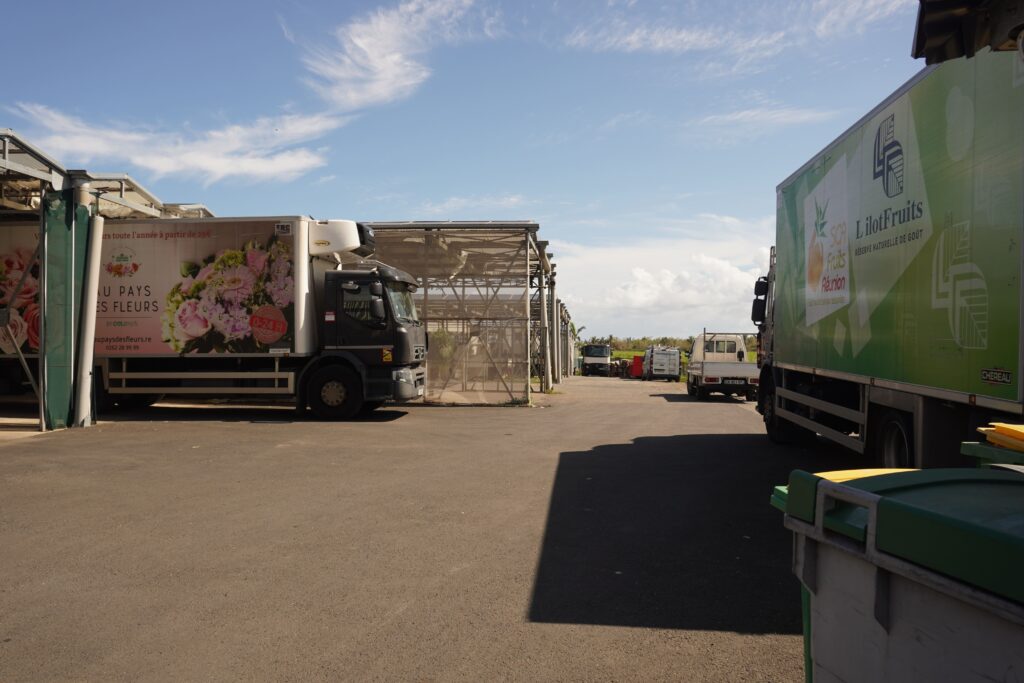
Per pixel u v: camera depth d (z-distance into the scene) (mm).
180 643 4062
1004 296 5176
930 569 2191
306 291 15492
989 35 4426
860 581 2486
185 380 15688
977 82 5559
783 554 5836
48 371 12992
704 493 8172
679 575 5301
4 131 11133
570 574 5305
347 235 15555
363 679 3637
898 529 2299
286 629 4270
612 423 15820
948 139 6035
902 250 6941
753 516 7098
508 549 5930
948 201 6027
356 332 15406
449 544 6059
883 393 7480
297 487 8305
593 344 61469
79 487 8203
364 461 10102
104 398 15906
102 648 3992
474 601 4750
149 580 5117
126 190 16297
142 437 12219
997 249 5262
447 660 3865
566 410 19203
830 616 2641
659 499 7840
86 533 6316
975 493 2525
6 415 15242
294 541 6109
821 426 9648
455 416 16719
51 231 12883
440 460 10289
